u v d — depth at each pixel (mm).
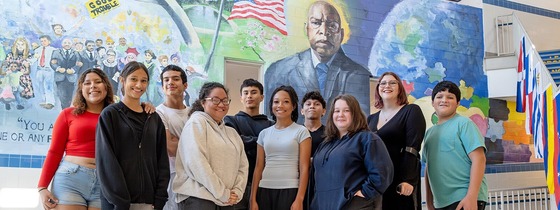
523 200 7984
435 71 7977
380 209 3260
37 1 5477
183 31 6266
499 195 7820
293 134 3664
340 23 7281
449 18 8250
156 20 6113
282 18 6906
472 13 8492
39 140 5375
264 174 3658
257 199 3676
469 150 3514
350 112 3311
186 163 3068
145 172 2955
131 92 3023
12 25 5332
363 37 7441
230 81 7105
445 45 8141
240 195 3217
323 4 7199
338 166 3225
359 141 3221
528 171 8602
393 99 3709
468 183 3545
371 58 7457
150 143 3023
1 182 5152
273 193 3578
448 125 3691
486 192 3697
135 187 2898
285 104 3711
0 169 5156
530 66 6949
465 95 8180
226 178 3154
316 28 7109
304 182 3535
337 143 3348
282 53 6844
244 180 3297
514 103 8688
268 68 6727
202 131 3121
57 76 5508
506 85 8203
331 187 3240
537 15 9266
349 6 7395
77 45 5637
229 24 6566
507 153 8438
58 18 5570
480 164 3457
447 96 3732
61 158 3227
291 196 3549
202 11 6410
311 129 3996
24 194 5250
